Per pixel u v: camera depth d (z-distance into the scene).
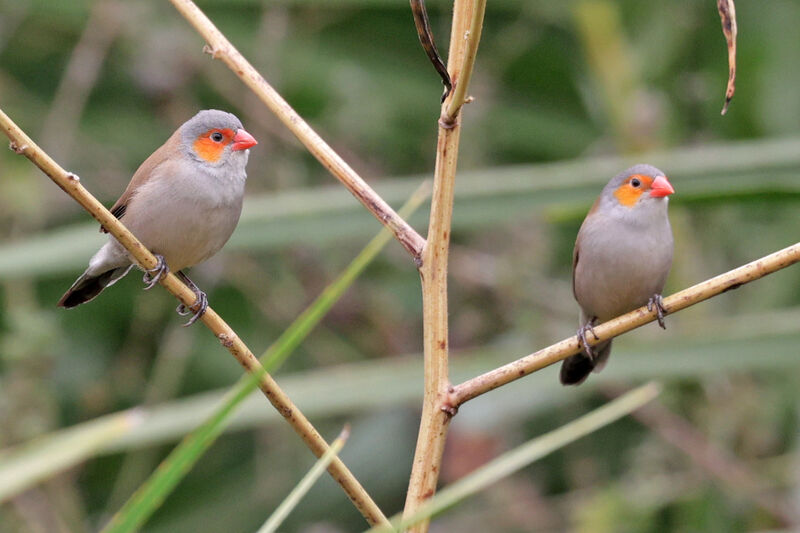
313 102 11.99
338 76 11.78
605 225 7.85
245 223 7.73
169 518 11.87
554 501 11.08
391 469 12.02
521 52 11.81
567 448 11.60
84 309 12.51
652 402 10.89
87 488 12.03
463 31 4.77
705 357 7.63
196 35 12.21
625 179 7.84
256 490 11.81
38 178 11.70
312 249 12.15
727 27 4.75
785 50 11.50
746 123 11.52
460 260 11.94
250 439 12.34
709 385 10.90
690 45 11.93
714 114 11.64
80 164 12.56
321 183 12.40
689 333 7.92
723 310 11.29
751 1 11.65
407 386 7.43
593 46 11.13
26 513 9.98
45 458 3.54
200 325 12.34
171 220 7.26
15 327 10.02
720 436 10.73
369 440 12.16
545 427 11.67
